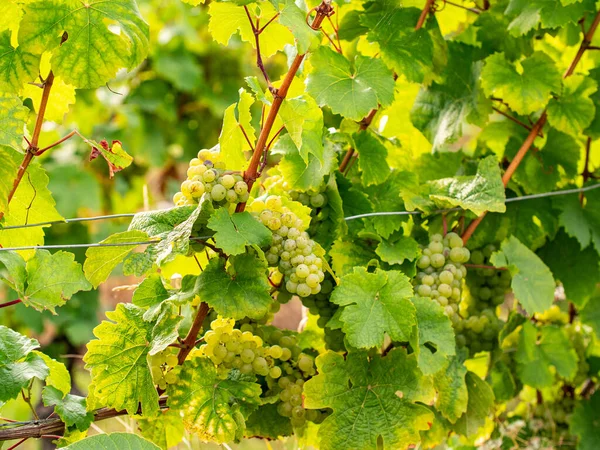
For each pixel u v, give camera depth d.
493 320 1.31
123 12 1.09
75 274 1.10
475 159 1.41
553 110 1.31
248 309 1.08
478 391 1.25
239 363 1.14
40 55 1.08
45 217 1.14
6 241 1.15
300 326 1.35
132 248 1.09
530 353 1.33
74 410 1.11
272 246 1.11
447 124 1.34
